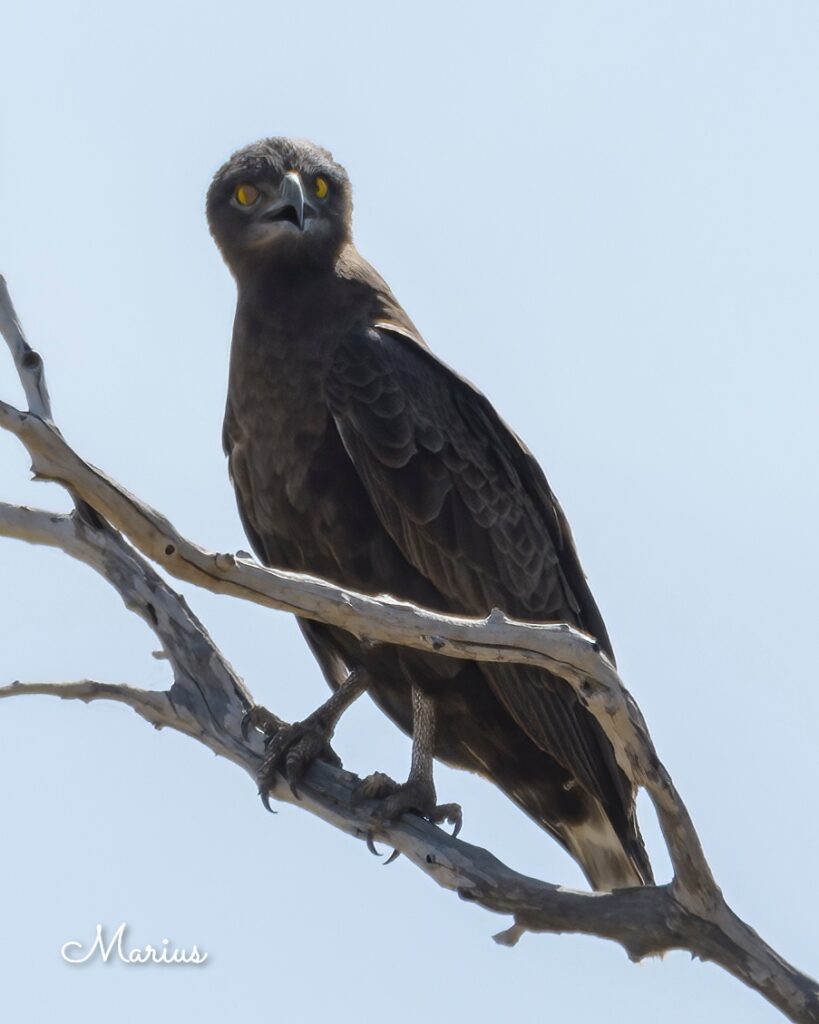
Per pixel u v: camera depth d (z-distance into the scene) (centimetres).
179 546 836
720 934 902
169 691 1092
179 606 1087
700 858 891
